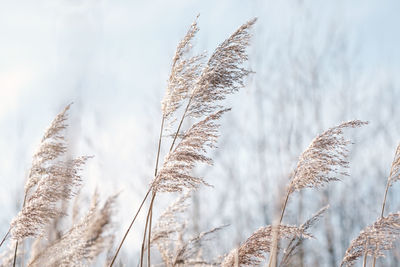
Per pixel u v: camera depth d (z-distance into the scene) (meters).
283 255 4.33
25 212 3.81
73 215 4.21
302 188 4.34
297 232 4.18
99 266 4.05
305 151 4.39
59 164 3.87
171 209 4.63
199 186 4.07
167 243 4.65
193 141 4.03
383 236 4.60
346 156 4.36
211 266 4.40
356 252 4.68
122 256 4.50
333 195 11.84
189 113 4.21
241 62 4.25
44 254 3.71
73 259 3.63
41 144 3.89
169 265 4.53
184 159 3.99
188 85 4.23
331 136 4.38
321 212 4.38
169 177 3.99
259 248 4.07
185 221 4.80
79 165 3.92
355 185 12.02
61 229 3.89
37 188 3.86
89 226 3.67
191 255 4.43
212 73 4.18
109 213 3.67
